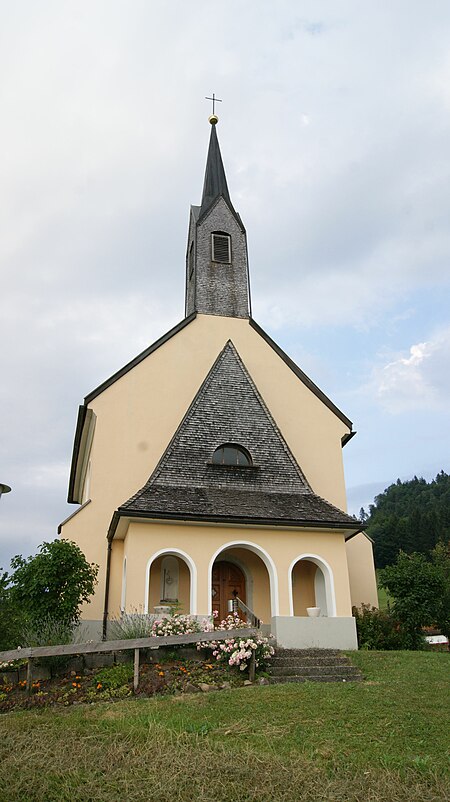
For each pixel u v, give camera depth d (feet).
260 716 34.71
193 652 46.26
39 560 56.34
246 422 71.05
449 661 49.93
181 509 58.23
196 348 80.74
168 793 25.07
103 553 67.26
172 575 64.03
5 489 42.57
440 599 65.10
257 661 44.57
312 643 55.83
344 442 83.51
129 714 35.14
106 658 44.62
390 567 69.10
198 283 85.76
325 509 64.75
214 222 90.43
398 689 40.32
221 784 25.88
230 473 66.80
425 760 28.73
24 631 51.44
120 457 71.77
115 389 74.69
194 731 32.27
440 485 339.36
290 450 75.56
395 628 64.23
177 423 75.31
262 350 83.41
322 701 37.27
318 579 64.39
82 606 64.59
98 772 27.25
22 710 37.42
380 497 392.88
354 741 31.14
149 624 51.60
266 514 60.29
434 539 223.51
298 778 26.53
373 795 25.02
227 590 67.56
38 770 27.40
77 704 38.14
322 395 82.17
